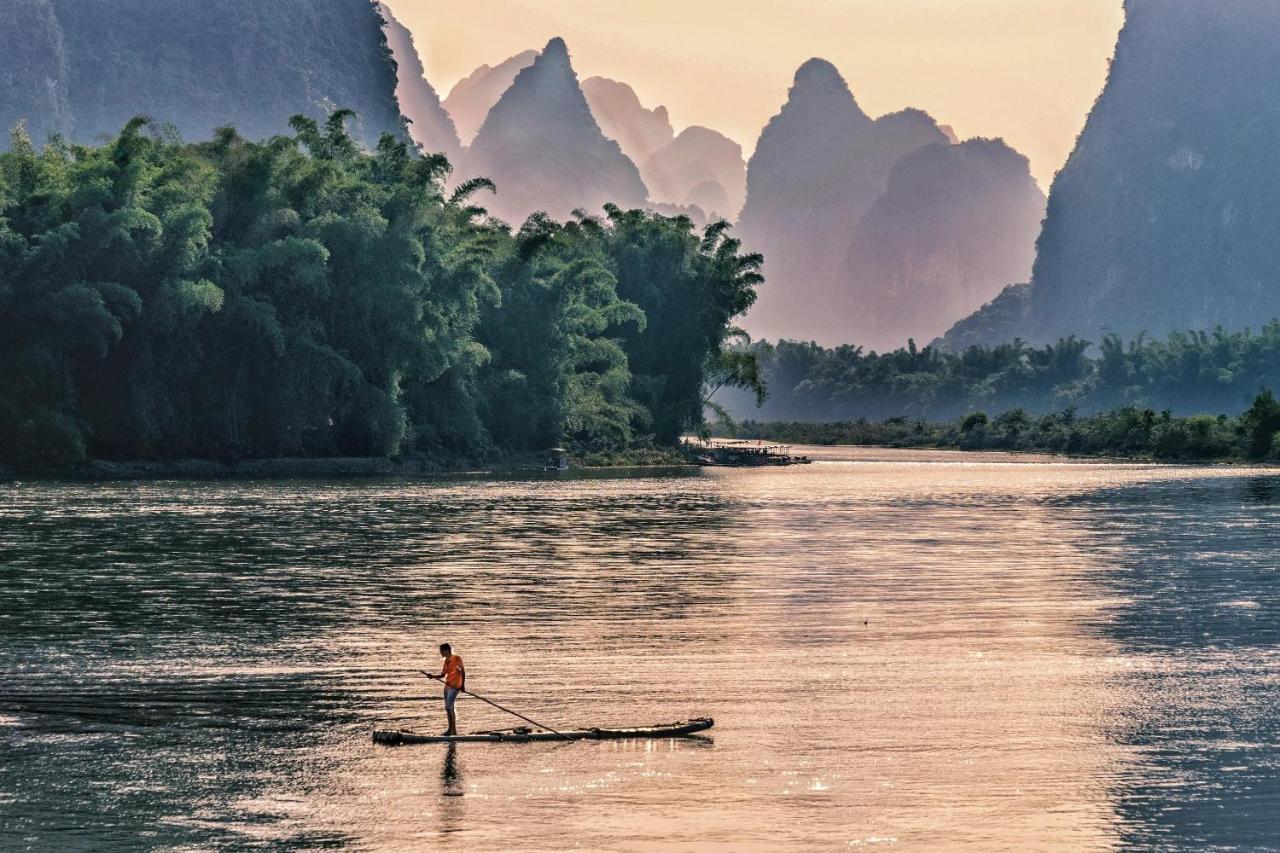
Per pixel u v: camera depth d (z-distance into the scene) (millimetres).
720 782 41281
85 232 162375
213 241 179125
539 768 42656
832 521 121375
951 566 87938
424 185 199875
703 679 53938
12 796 39812
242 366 176625
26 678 53406
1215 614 69312
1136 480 194500
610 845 36312
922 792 40406
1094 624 66312
